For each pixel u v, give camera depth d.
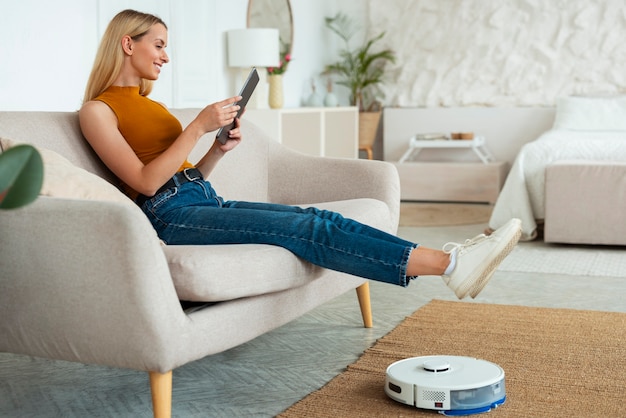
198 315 1.80
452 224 5.48
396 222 2.80
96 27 4.06
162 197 2.22
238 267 1.89
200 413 2.01
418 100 7.29
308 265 2.16
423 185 6.73
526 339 2.62
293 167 2.97
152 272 1.68
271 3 6.04
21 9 3.54
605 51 6.67
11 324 1.84
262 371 2.36
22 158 0.95
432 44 7.20
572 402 2.00
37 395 2.17
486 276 2.11
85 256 1.71
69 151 2.18
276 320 2.10
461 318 2.93
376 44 7.38
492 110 6.99
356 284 2.69
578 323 2.83
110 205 1.69
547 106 6.86
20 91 3.56
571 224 4.49
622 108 6.25
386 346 2.56
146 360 1.71
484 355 2.44
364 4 7.40
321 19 7.09
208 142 2.79
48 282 1.77
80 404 2.10
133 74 2.36
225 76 5.41
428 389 1.92
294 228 2.10
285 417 1.94
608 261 4.13
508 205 4.81
